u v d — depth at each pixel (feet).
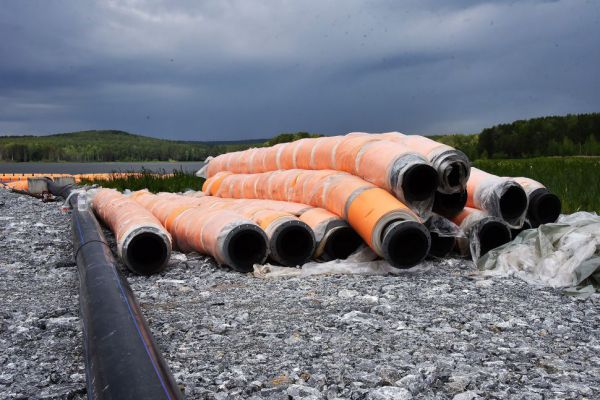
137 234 27.53
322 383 13.80
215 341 17.10
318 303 21.31
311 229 28.78
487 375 14.23
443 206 30.14
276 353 15.96
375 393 13.10
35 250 33.78
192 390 13.44
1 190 73.31
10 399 13.29
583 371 14.60
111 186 72.69
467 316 19.44
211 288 24.61
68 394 13.51
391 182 27.22
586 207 41.01
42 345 17.19
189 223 32.17
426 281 25.02
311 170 34.73
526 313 19.93
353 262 28.09
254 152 43.09
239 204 35.70
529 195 31.83
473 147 190.90
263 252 28.14
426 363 14.92
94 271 19.80
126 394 10.61
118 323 14.12
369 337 17.22
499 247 28.25
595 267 23.44
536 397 12.96
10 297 23.15
